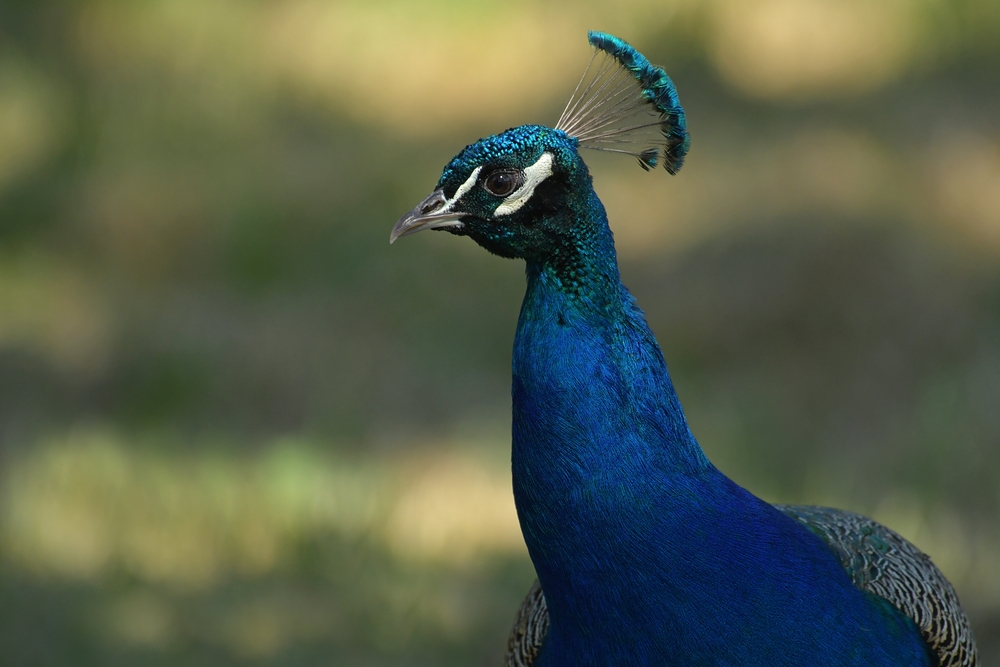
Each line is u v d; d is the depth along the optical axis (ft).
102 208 73.46
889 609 27.76
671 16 84.84
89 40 87.40
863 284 60.49
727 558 24.88
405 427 57.62
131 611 46.37
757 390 56.70
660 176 72.49
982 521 47.03
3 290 68.59
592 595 25.05
